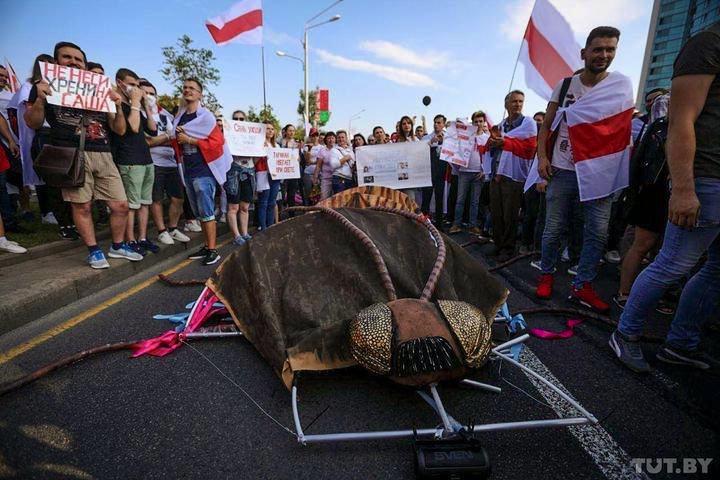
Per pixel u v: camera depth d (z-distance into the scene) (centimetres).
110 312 326
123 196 422
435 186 728
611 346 256
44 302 319
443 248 251
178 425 188
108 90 373
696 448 174
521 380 227
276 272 247
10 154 542
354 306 234
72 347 265
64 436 179
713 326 299
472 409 200
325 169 800
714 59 189
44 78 339
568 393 214
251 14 618
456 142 643
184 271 457
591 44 320
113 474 159
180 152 488
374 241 253
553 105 355
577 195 351
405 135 734
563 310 319
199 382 223
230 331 268
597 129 316
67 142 370
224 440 179
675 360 244
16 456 167
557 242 361
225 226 747
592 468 162
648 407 202
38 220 651
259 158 667
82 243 515
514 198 514
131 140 448
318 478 158
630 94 318
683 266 218
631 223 325
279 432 184
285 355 204
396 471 161
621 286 345
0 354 254
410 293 239
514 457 168
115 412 197
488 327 192
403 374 171
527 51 518
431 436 169
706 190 204
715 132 200
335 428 186
